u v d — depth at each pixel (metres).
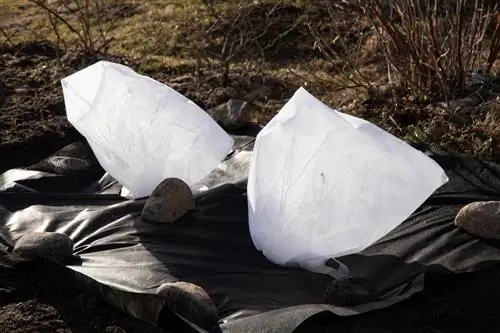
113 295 3.15
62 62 6.14
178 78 5.88
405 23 5.20
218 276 3.30
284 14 7.09
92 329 3.07
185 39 6.70
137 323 3.06
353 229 3.18
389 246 3.52
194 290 2.97
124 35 6.98
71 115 3.90
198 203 3.89
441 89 5.26
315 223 3.19
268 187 3.28
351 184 3.15
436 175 3.23
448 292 3.19
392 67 5.46
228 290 3.19
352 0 6.43
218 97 5.42
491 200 3.99
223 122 4.93
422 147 4.59
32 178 4.37
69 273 3.32
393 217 3.18
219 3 7.37
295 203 3.21
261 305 3.07
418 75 5.26
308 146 3.17
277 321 2.85
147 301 3.01
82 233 3.73
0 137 4.91
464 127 4.78
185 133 3.85
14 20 7.75
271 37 6.80
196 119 3.89
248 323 2.86
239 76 5.88
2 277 3.43
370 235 3.19
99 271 3.30
